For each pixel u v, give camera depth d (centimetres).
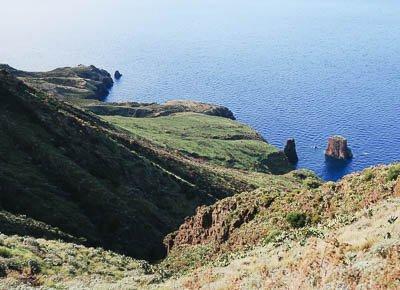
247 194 4922
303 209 3725
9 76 9200
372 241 1634
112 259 3597
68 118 8644
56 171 6806
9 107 7800
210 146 18700
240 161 17762
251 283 1670
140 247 6238
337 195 3509
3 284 2433
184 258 4778
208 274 2183
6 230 4262
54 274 2794
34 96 8825
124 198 7269
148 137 17662
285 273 1633
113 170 7950
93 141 8494
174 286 2206
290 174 16700
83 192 6681
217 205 5238
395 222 1806
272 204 4303
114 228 6341
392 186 3014
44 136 7588
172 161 11000
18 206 5509
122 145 9275
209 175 11381
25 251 3038
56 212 5791
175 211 8025
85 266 3148
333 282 1323
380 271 1293
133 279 2841
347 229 2089
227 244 4319
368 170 3522
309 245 1927
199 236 5191
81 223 5906
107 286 2527
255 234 3934
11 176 6016
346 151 19900
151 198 7975
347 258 1507
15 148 6819
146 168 8731
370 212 2302
